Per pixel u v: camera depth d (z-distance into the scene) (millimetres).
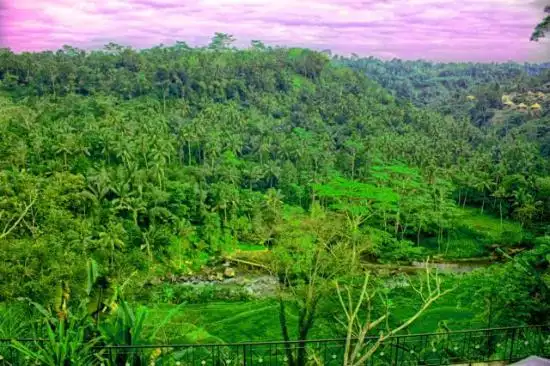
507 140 121125
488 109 162125
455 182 84562
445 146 106562
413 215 67688
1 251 24781
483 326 19250
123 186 61469
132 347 11469
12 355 12258
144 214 63969
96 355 10914
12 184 37250
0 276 23672
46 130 74750
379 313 21203
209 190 71312
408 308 31469
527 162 87438
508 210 78375
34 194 35219
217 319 37344
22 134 74688
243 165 86875
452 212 71188
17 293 23578
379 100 155750
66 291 20234
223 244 65062
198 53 162625
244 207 69938
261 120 114312
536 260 19781
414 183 65375
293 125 119062
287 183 82125
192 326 22609
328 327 21672
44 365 10836
